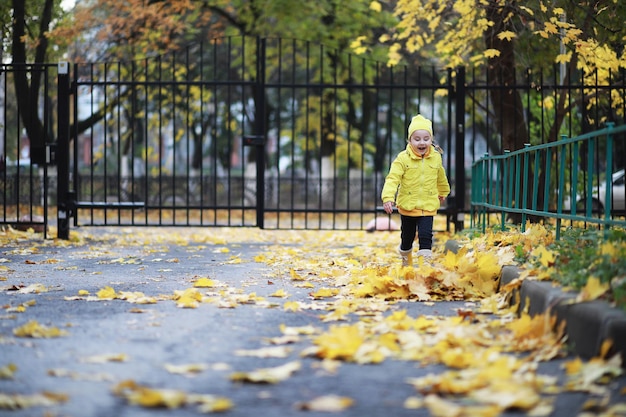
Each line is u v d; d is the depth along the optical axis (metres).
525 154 8.55
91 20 22.98
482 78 19.77
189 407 3.86
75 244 13.03
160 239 14.76
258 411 3.81
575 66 14.38
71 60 24.77
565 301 5.20
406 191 9.41
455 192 13.47
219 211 30.48
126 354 4.95
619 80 14.83
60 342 5.28
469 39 13.82
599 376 4.27
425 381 4.25
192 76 27.72
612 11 12.55
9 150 29.05
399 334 5.45
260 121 13.74
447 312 6.63
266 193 31.58
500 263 7.59
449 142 13.40
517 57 14.62
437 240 12.84
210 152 46.62
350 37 24.84
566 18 12.79
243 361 4.80
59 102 13.48
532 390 4.06
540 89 12.81
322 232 17.77
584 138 6.39
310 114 29.83
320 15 24.45
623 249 5.59
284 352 4.96
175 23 23.77
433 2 13.94
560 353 4.92
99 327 5.82
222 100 33.78
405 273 7.82
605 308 4.76
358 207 32.22
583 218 6.41
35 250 11.70
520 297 6.37
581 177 15.48
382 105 35.53
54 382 4.27
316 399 4.00
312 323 6.06
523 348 5.08
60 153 13.47
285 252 11.98
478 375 4.29
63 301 7.06
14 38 17.94
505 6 12.84
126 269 9.61
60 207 13.45
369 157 39.19
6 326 5.84
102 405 3.86
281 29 25.44
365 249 12.29
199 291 7.67
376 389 4.20
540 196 14.08
